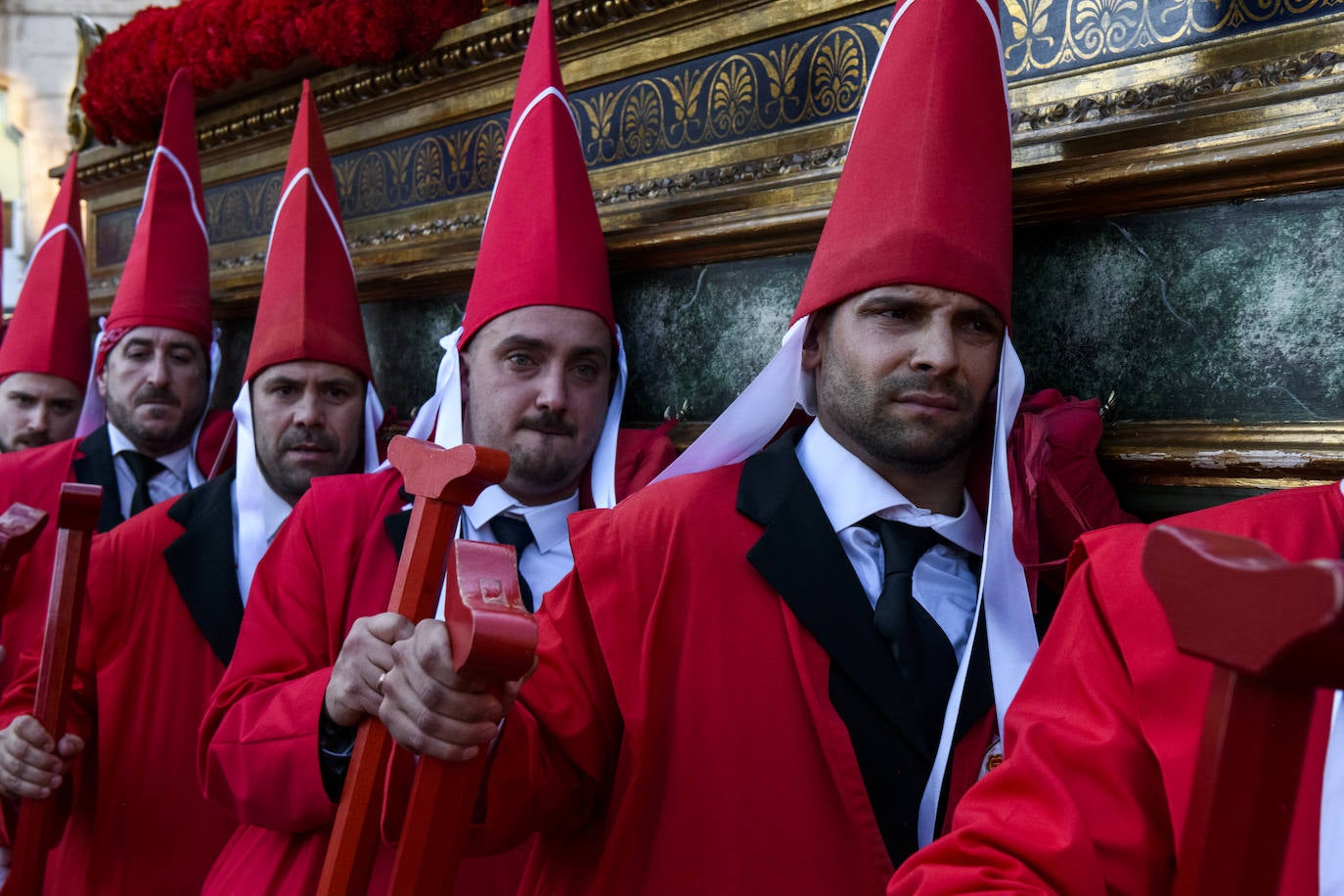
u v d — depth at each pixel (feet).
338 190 9.75
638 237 7.04
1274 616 1.68
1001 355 4.62
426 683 3.46
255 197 10.89
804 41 6.37
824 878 4.14
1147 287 5.11
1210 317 4.91
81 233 11.25
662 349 7.21
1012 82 5.55
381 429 8.42
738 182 6.64
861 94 6.08
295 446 7.29
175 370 9.04
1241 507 3.43
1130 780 3.09
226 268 11.16
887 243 4.45
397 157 9.15
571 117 6.64
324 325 7.42
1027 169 5.32
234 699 5.46
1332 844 2.77
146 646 6.81
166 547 6.93
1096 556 3.41
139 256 9.16
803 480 4.64
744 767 4.25
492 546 3.43
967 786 4.25
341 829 4.05
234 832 6.46
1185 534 1.87
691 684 4.33
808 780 4.22
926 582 4.61
